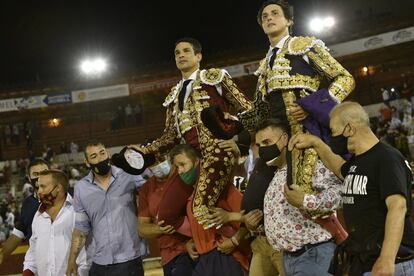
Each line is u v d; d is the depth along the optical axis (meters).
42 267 4.72
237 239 3.65
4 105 26.55
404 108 17.88
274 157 3.33
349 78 3.22
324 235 3.18
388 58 23.52
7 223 15.46
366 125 2.71
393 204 2.52
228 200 3.75
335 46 23.28
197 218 3.57
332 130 2.77
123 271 4.40
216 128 3.49
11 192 20.17
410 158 14.20
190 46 3.94
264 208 3.38
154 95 26.22
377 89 23.22
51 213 4.78
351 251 2.71
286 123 3.37
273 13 3.55
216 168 3.61
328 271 2.83
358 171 2.68
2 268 9.98
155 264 9.20
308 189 3.08
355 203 2.68
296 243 3.20
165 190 3.90
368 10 26.66
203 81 3.81
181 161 3.74
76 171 18.67
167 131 4.06
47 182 4.71
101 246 4.42
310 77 3.37
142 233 4.12
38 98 26.45
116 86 26.09
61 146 23.08
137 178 4.62
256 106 3.54
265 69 3.55
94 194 4.48
